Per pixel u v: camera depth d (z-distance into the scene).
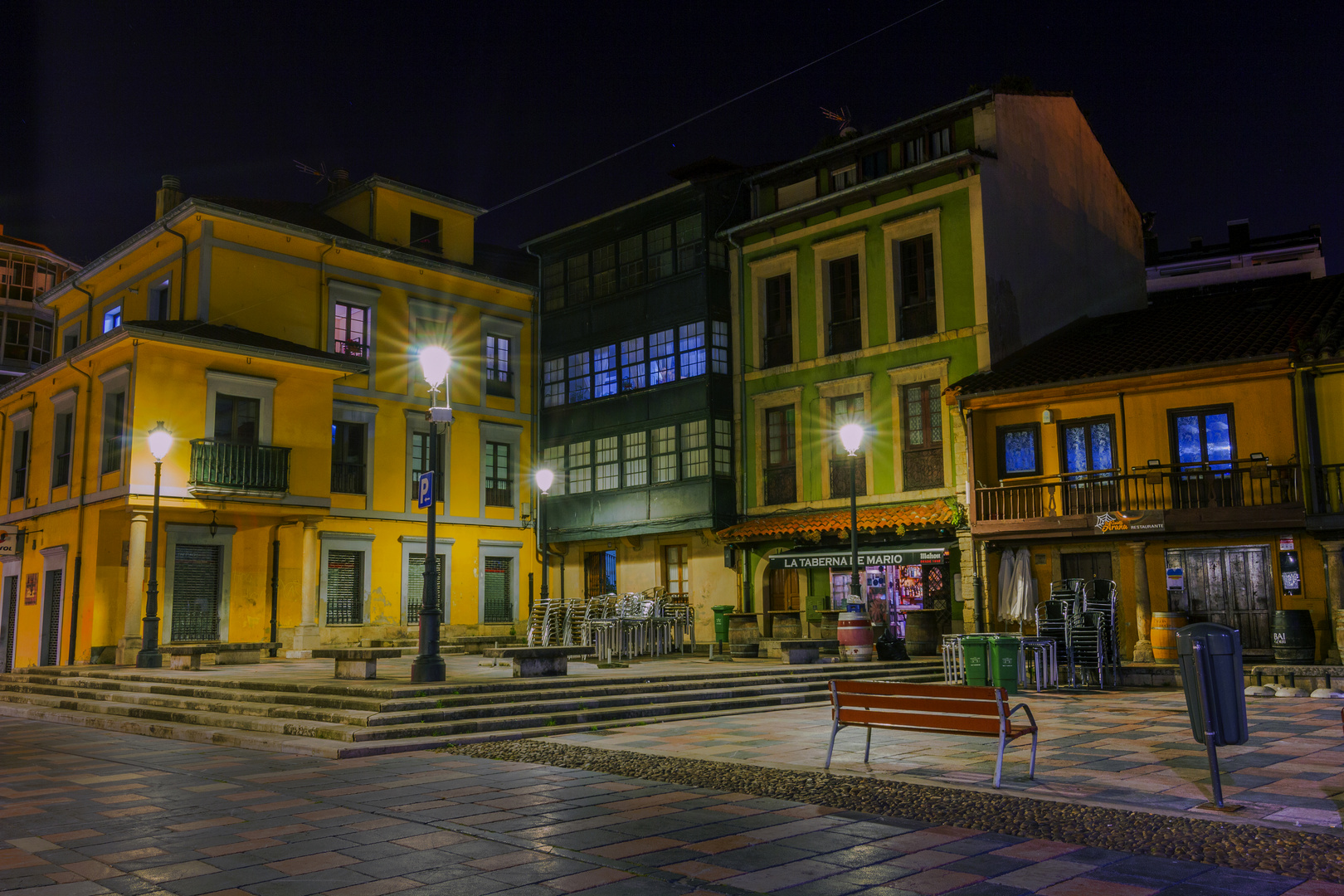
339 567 26.88
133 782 8.98
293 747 10.79
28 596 26.52
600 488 29.17
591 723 12.89
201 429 23.16
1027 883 5.44
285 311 26.16
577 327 30.41
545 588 23.41
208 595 24.16
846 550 23.09
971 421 21.17
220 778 9.10
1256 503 18.34
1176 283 42.72
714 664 19.42
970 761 9.39
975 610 20.95
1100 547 20.14
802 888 5.41
